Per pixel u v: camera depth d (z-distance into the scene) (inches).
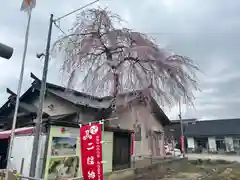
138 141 594.6
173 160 630.5
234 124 1481.3
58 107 518.3
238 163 764.0
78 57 382.6
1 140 396.5
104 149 382.3
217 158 966.4
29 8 243.0
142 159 593.9
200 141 1525.6
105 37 396.8
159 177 437.1
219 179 432.1
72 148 327.3
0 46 115.4
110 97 409.4
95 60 393.4
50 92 513.7
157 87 376.8
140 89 381.7
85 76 381.7
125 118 537.0
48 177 287.9
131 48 376.2
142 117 538.9
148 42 389.4
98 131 192.2
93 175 185.6
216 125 1531.7
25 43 231.1
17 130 353.1
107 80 375.9
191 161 774.5
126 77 378.9
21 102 545.6
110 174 371.6
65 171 311.1
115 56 394.0
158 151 706.2
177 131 1481.3
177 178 429.4
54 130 307.4
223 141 1433.3
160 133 753.6
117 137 429.1
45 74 291.6
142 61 378.0
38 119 269.1
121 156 429.4
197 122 1605.6
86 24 399.9
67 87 388.2
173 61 372.5
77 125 336.2
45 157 290.2
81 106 463.8
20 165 314.3
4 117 562.3
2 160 378.3
